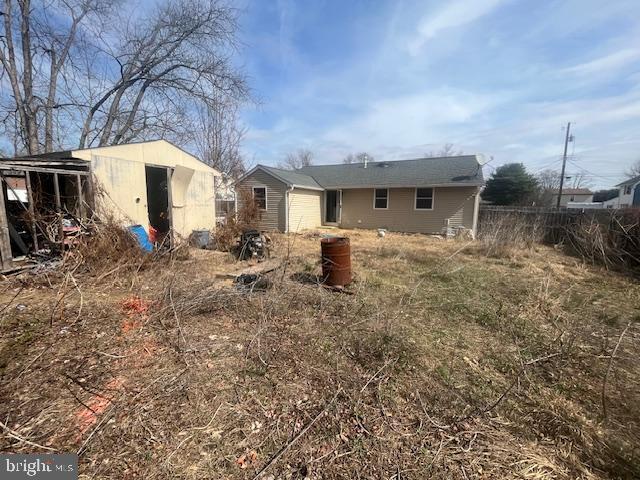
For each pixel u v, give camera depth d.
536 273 6.99
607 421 2.31
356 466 1.87
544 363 3.14
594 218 10.27
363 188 16.33
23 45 11.49
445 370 2.94
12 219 6.82
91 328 3.59
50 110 12.61
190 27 13.66
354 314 4.16
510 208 15.07
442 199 14.70
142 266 6.04
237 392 2.52
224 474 1.79
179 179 9.62
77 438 2.00
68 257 5.58
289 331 3.63
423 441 2.07
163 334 3.47
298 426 2.18
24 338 3.30
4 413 2.19
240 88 15.28
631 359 3.20
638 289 5.98
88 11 12.16
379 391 2.56
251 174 15.81
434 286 5.73
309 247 10.34
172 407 2.31
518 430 2.21
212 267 6.82
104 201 7.14
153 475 1.76
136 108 14.88
